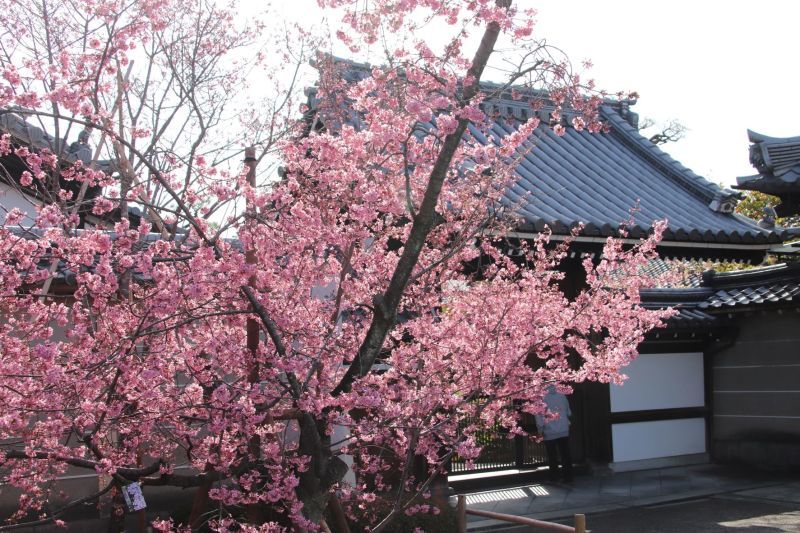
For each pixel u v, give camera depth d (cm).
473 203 621
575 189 1343
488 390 563
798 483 1186
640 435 1308
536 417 1108
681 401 1371
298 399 446
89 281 422
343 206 563
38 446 478
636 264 688
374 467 598
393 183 561
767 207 1377
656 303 1365
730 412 1382
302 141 518
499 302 605
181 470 791
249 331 486
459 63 482
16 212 402
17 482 493
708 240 1180
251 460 473
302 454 485
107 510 774
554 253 756
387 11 459
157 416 453
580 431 1252
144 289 520
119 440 514
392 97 491
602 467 1239
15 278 405
